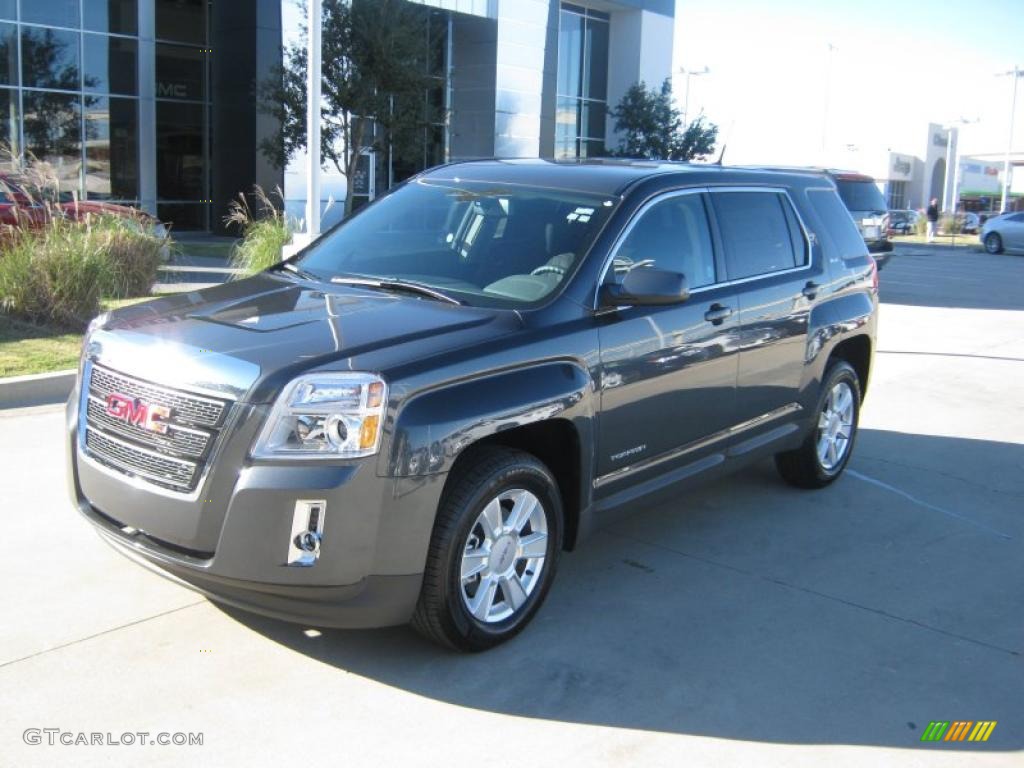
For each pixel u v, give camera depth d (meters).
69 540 5.11
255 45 26.36
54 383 8.11
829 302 6.23
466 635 4.03
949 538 5.86
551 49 36.00
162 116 28.16
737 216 5.62
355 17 23.00
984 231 36.06
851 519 6.12
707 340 5.09
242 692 3.76
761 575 5.18
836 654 4.32
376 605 3.73
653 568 5.21
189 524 3.65
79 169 26.53
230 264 17.41
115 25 26.70
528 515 4.24
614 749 3.52
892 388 10.10
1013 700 3.99
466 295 4.53
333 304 4.39
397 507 3.65
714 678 4.06
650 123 39.22
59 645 4.04
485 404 3.88
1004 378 10.78
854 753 3.56
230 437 3.57
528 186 5.17
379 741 3.49
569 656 4.18
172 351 3.82
